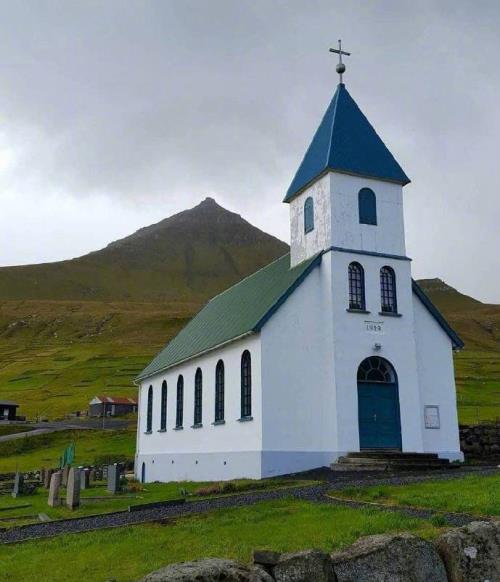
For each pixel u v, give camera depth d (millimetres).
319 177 31469
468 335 172875
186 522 14898
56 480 22125
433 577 7961
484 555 8211
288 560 7684
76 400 105125
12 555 12750
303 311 29328
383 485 19203
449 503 14383
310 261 30484
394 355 29797
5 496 27797
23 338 185750
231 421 30469
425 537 8852
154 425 42656
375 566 7805
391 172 31938
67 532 15336
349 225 30516
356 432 28062
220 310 40688
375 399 29047
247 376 29672
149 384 45219
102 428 77625
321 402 28672
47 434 71375
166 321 188000
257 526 13500
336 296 29234
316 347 29203
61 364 139625
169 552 11773
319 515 14164
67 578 10531
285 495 18656
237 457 29391
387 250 31125
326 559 7707
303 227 32688
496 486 16672
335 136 31547
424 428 30234
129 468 50500
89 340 174500
